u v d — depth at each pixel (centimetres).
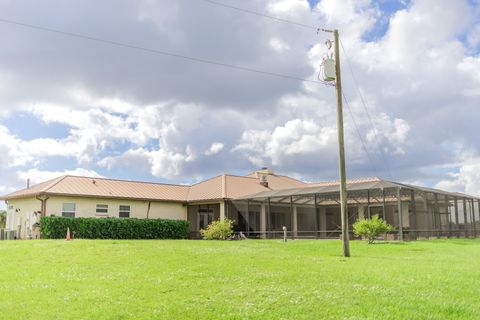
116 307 839
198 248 1841
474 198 3500
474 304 873
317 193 3020
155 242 2180
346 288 997
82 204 3114
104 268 1256
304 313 816
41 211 2941
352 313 814
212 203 3625
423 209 3025
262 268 1263
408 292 962
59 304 859
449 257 1653
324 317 794
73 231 2741
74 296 916
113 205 3281
